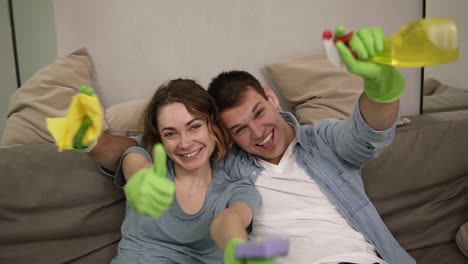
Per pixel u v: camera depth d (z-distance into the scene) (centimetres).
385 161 135
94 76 148
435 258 133
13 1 208
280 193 113
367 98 91
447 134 143
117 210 122
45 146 124
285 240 57
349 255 99
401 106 172
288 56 160
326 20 161
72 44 144
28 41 211
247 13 154
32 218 114
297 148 118
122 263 104
